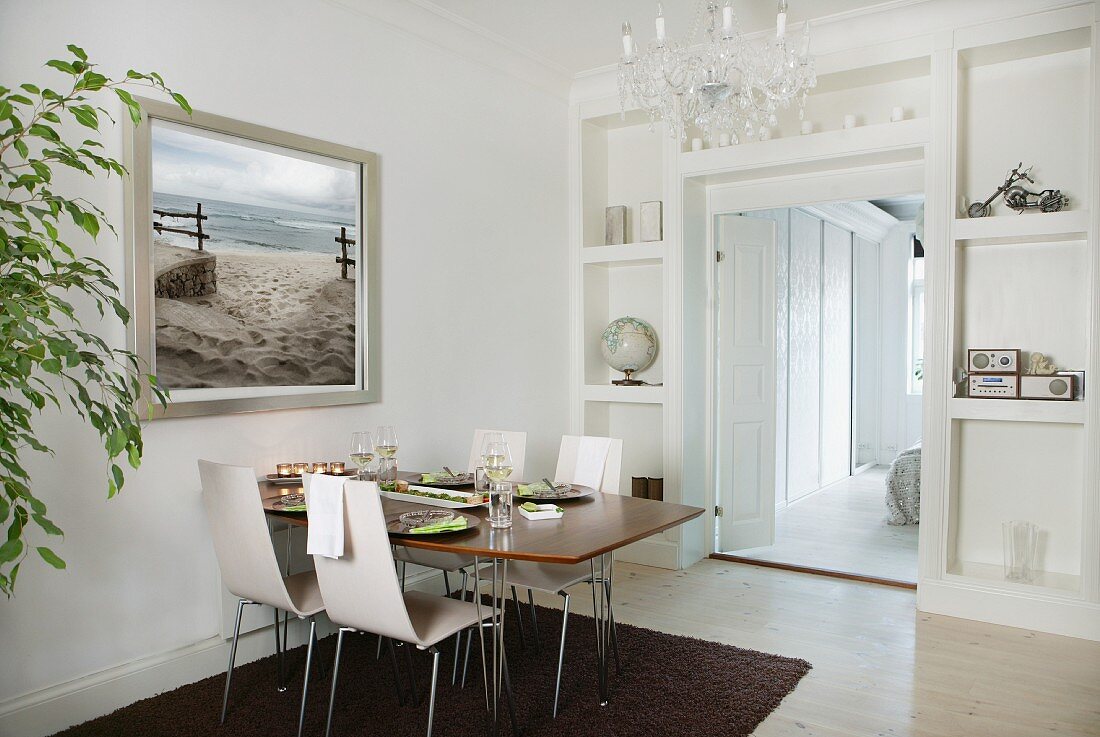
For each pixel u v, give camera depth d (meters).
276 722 2.74
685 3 3.91
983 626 3.77
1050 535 4.00
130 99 2.09
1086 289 3.87
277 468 3.34
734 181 4.96
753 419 5.29
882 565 4.94
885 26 4.02
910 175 4.39
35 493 2.59
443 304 4.20
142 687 2.89
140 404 2.84
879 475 8.84
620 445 3.40
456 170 4.27
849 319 8.81
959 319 4.14
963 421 4.18
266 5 3.28
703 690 3.00
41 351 1.84
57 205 2.03
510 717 2.67
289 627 3.43
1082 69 3.83
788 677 3.12
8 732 2.53
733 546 5.26
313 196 3.48
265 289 3.28
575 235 5.19
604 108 5.03
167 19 2.93
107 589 2.80
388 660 3.32
